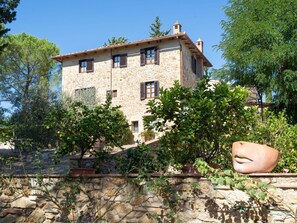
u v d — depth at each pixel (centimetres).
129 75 2031
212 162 603
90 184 523
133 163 544
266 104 1313
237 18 1355
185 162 569
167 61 1945
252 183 411
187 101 557
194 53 2164
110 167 625
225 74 1336
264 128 744
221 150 597
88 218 512
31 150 1031
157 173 491
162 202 473
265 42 1251
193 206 454
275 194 404
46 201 548
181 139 543
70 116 602
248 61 1238
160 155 557
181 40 1955
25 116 1344
